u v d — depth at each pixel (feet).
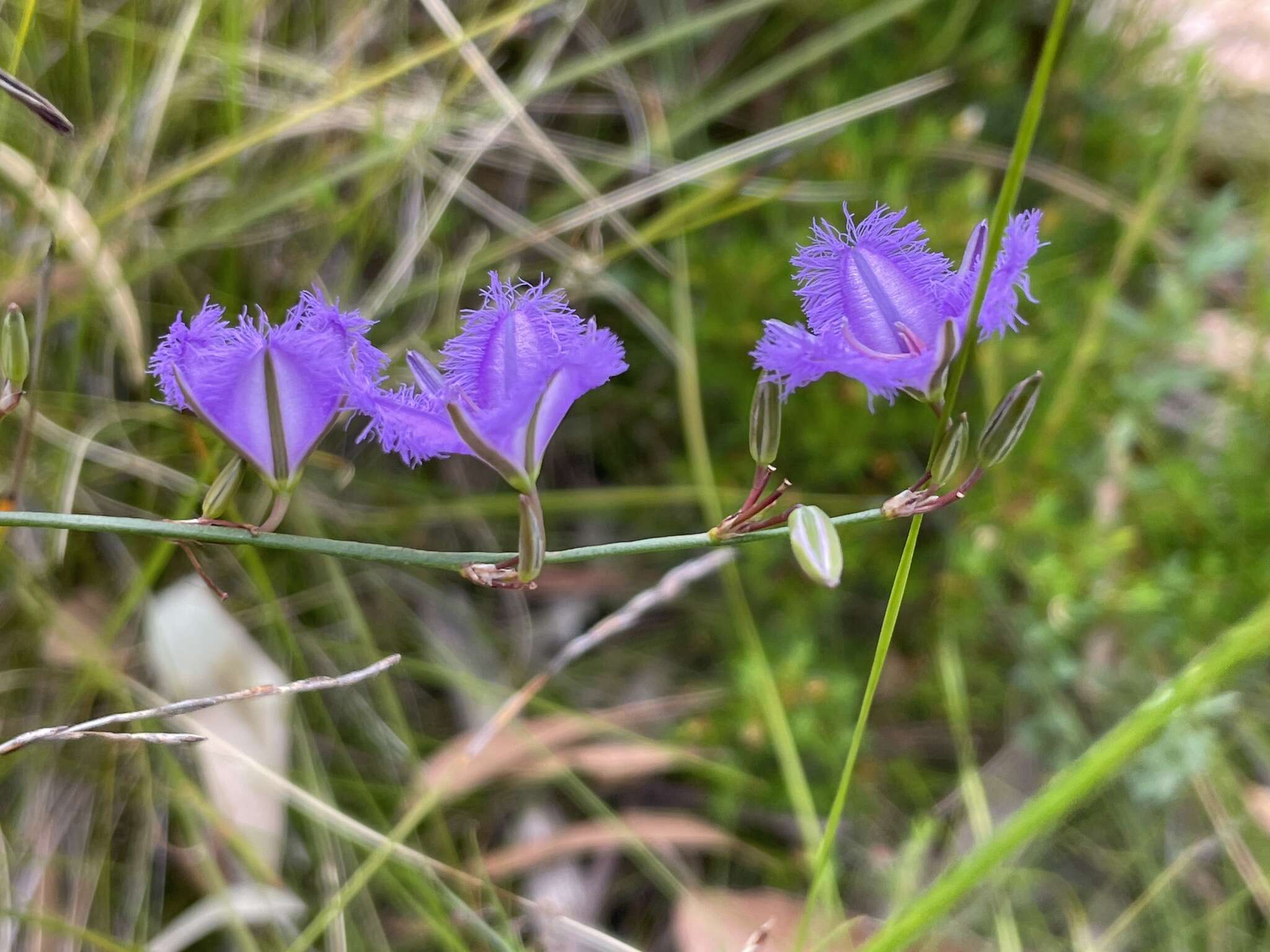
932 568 1.28
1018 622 1.22
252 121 1.20
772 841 1.15
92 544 1.12
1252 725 1.17
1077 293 1.42
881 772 1.18
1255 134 1.64
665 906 1.10
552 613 1.31
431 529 1.31
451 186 1.23
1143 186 1.46
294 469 0.81
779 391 0.81
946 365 0.80
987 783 1.18
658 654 1.30
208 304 0.86
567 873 1.10
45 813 1.04
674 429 1.39
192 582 1.07
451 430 0.80
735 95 1.28
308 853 1.06
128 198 1.07
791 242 1.29
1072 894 1.11
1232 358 1.38
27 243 1.09
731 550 1.01
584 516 1.37
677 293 1.26
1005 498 1.27
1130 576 1.23
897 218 0.81
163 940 1.00
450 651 1.22
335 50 1.26
